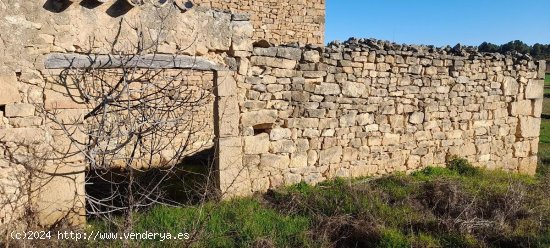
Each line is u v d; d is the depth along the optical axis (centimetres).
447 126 905
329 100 774
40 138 533
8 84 515
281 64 722
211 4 1128
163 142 848
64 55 545
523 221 597
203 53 647
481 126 948
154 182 652
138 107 499
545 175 962
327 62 763
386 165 848
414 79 855
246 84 691
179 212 598
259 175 720
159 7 599
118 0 571
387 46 850
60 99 541
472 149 943
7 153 519
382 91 825
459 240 543
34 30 527
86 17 557
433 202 677
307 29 1274
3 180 519
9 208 522
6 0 510
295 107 744
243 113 695
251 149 705
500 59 953
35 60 529
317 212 631
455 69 897
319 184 771
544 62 1012
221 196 654
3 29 510
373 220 587
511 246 543
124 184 725
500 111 970
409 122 862
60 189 548
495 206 643
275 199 693
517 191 691
